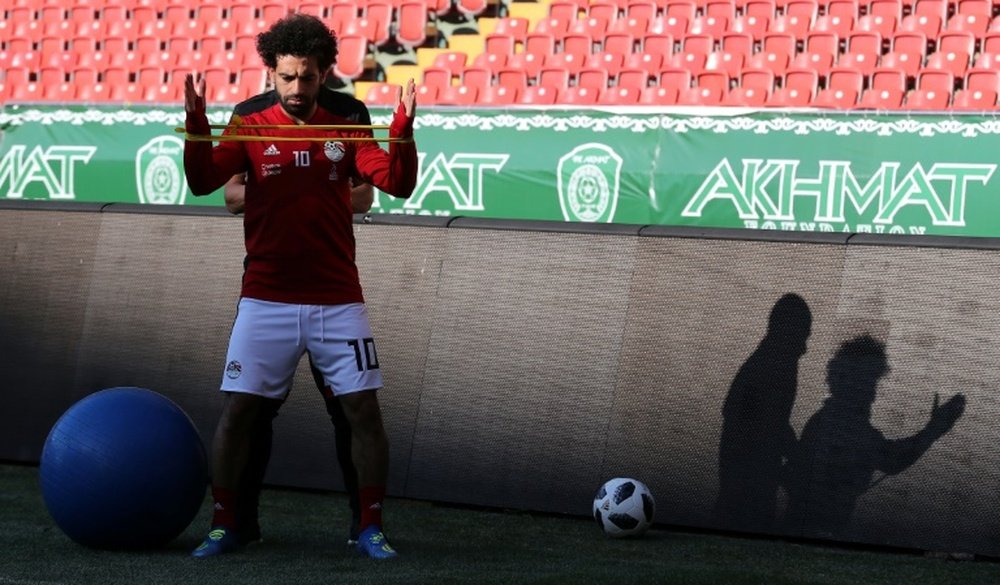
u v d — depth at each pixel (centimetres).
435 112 1603
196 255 1089
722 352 909
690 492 901
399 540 807
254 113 754
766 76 2044
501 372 974
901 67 2028
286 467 1034
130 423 719
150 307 1097
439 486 979
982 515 814
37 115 1764
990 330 835
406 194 714
